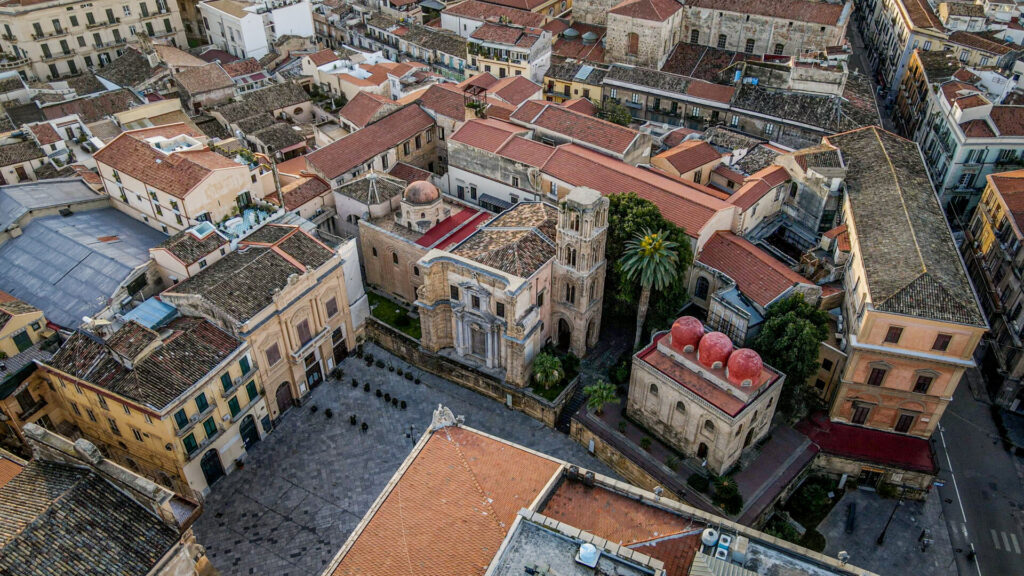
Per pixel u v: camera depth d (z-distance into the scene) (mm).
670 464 68625
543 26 140125
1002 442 76625
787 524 66750
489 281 73312
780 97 110000
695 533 48500
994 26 132625
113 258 77062
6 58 135000
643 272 73250
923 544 66062
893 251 73375
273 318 71438
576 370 79812
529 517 45625
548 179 89438
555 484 51688
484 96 109562
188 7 168375
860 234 78000
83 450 47875
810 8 121000
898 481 70125
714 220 82000
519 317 73812
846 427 73875
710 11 127250
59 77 141750
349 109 109750
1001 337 81062
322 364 80750
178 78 124500
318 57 129000
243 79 130875
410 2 152875
